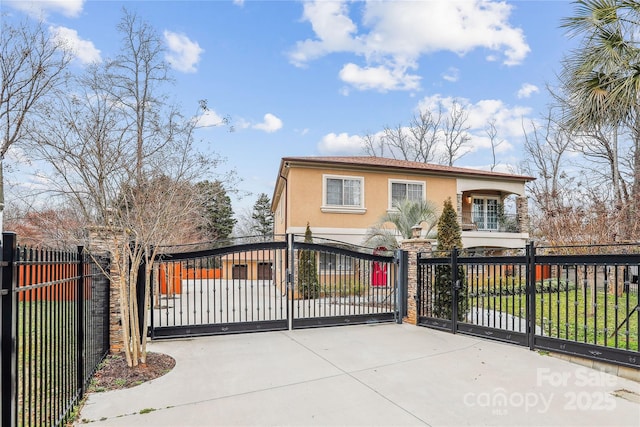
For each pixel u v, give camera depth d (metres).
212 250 7.61
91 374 4.64
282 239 17.45
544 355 5.71
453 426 3.47
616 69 6.31
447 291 7.99
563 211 10.75
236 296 14.53
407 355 5.81
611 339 6.41
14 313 2.44
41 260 2.92
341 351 6.08
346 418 3.64
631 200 12.38
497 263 6.62
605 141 16.75
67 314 3.67
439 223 9.74
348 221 15.12
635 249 9.16
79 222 5.90
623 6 6.13
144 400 4.10
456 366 5.23
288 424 3.53
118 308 5.98
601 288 13.00
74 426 3.50
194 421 3.60
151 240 5.60
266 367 5.25
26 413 3.67
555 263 5.74
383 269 11.38
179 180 5.47
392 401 4.05
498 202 19.69
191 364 5.41
